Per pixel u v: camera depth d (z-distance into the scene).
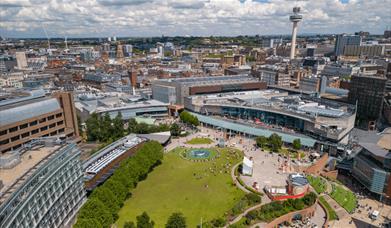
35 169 109.12
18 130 192.38
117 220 131.38
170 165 191.50
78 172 137.62
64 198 125.00
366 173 164.00
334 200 154.50
